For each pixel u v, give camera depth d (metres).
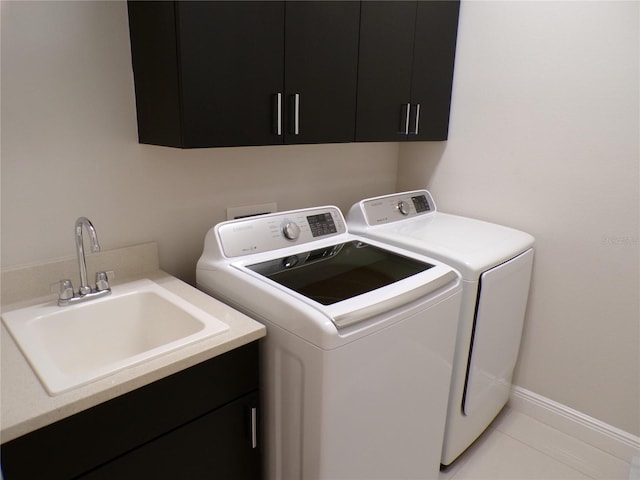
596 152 1.78
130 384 0.94
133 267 1.53
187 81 1.17
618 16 1.65
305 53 1.44
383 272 1.42
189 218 1.67
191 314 1.24
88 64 1.33
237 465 1.26
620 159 1.73
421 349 1.35
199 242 1.72
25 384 0.91
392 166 2.51
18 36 1.20
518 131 1.99
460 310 1.58
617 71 1.68
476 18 2.03
